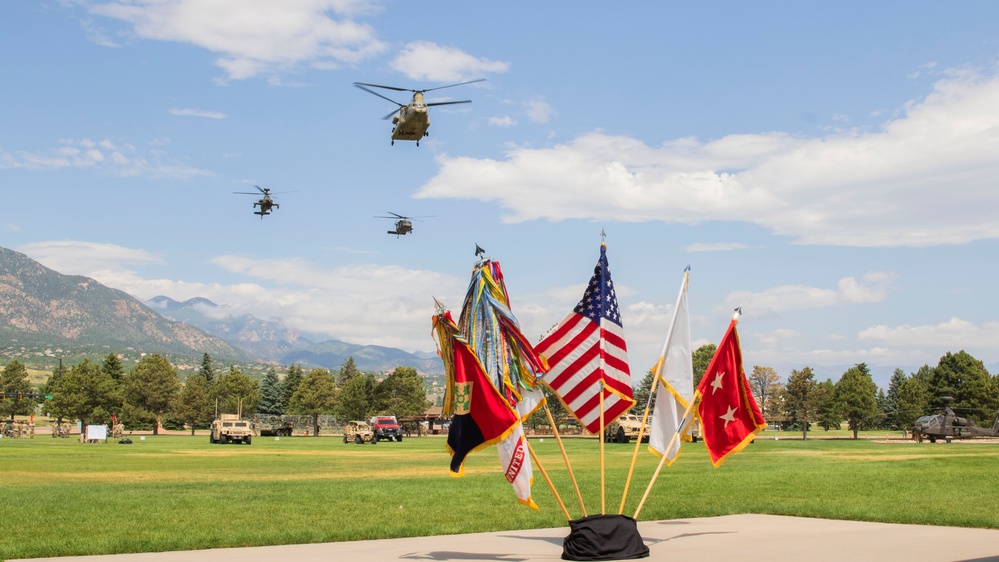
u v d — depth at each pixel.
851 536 14.39
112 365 155.62
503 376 13.73
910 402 102.94
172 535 15.20
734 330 15.15
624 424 71.88
